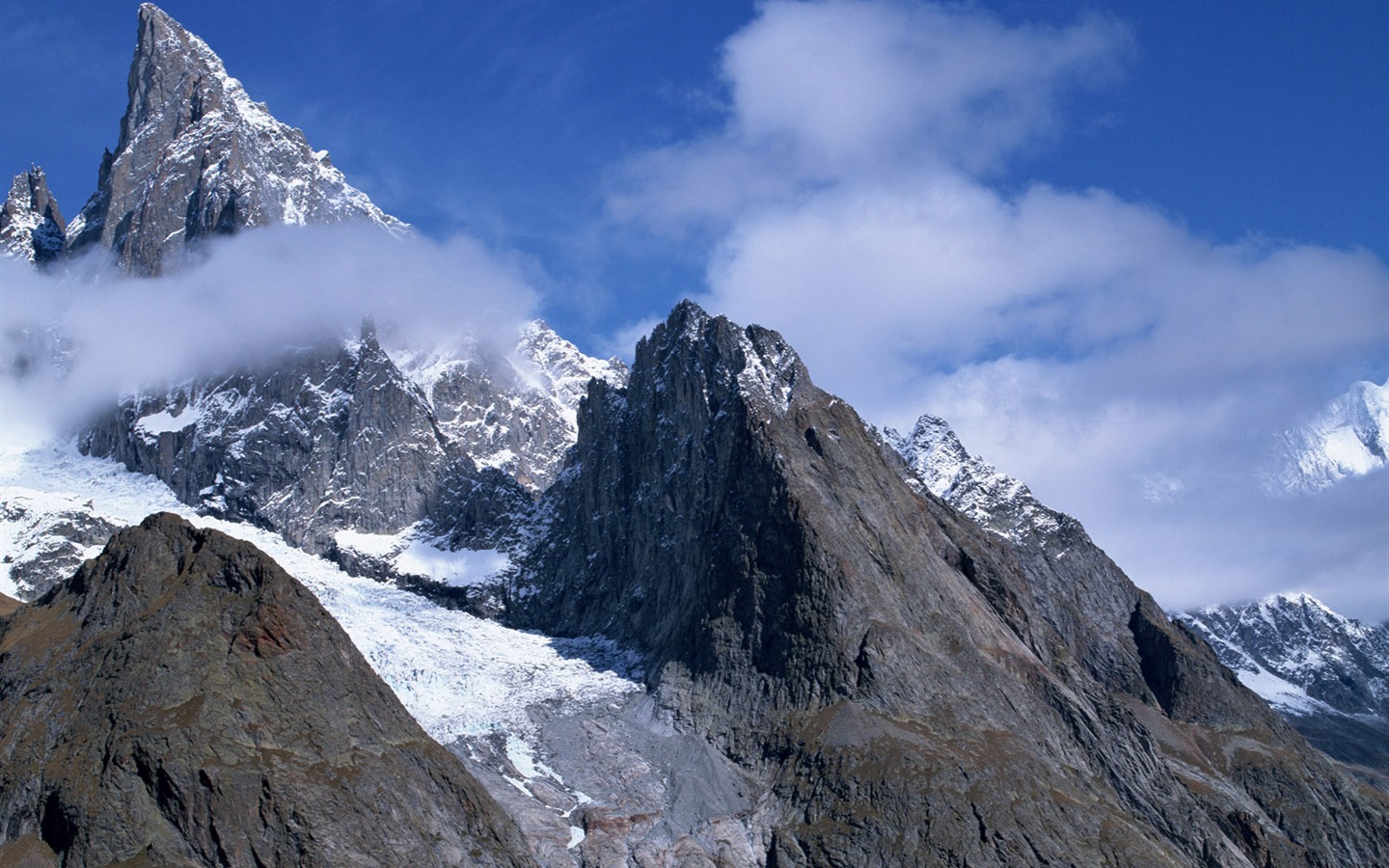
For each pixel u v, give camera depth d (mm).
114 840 183375
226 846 185875
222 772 190625
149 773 189250
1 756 196750
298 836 189375
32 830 187375
